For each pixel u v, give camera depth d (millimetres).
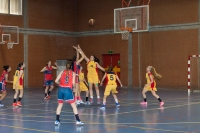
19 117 12703
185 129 10023
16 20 28406
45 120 11961
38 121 11758
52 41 30391
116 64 29578
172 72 26297
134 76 28391
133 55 28391
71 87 11016
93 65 17047
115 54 29609
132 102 17562
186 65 25609
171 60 26344
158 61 27031
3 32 26859
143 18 24188
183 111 13945
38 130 10094
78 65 16719
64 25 31141
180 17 25891
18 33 27484
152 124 10930
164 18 26688
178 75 26000
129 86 28656
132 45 28422
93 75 17031
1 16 27578
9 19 28016
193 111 13930
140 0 27797
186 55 25625
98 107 15539
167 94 22406
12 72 28141
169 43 26438
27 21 28969
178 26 25969
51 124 11117
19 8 28625
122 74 29047
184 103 16938
